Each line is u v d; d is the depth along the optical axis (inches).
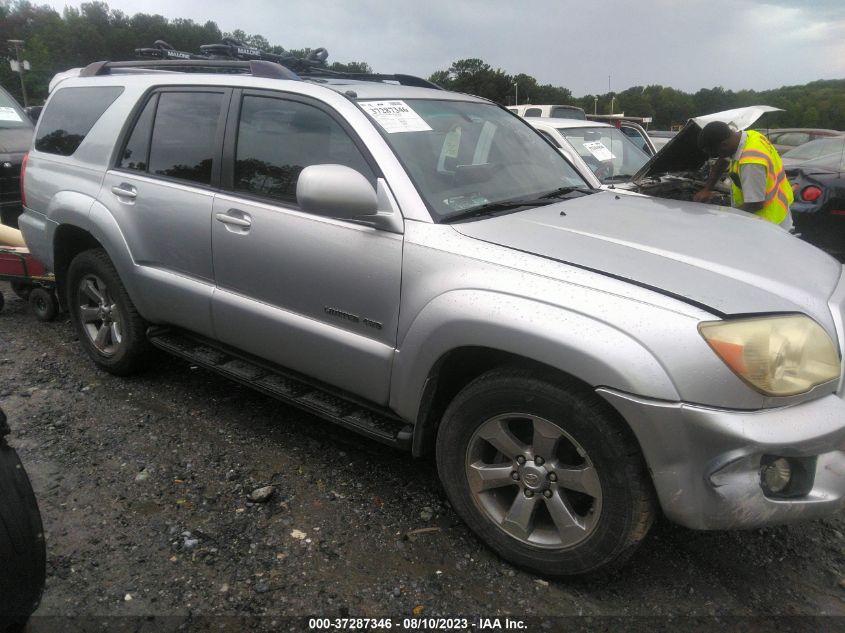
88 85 169.5
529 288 91.8
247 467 129.6
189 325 143.9
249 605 94.5
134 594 96.2
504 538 101.4
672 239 105.7
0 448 81.0
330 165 103.8
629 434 87.7
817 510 86.0
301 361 123.2
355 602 95.4
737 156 194.4
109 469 128.3
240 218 126.8
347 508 117.2
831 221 269.1
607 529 90.8
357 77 156.4
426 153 117.3
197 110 140.6
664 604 95.7
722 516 84.3
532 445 96.3
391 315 107.3
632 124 485.1
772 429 81.7
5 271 203.6
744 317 84.1
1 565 75.3
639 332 83.7
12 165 291.7
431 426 110.3
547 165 144.6
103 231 152.1
